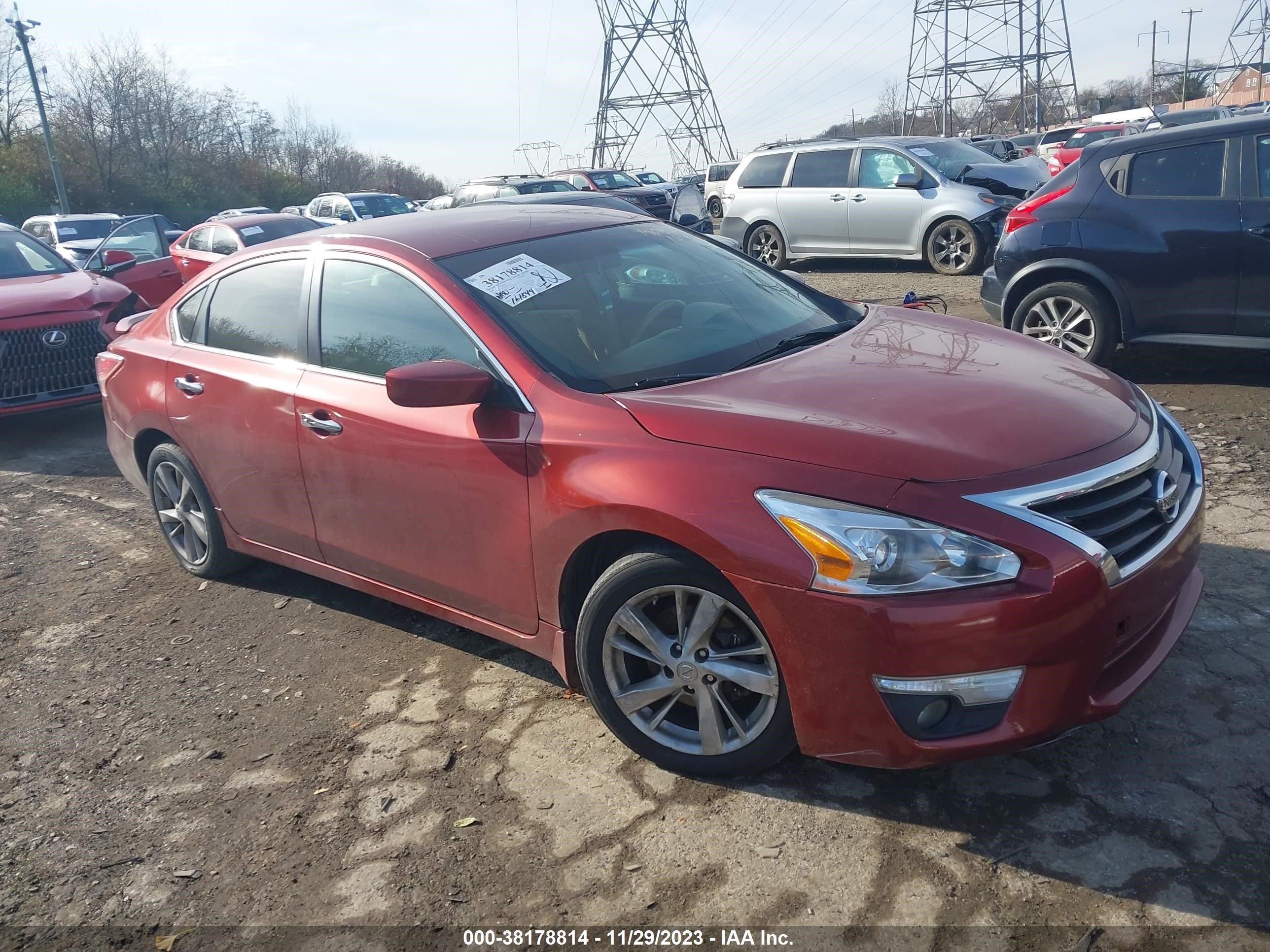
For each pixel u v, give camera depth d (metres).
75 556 5.20
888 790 2.75
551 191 21.31
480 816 2.80
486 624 3.34
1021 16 53.91
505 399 3.08
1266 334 5.82
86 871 2.75
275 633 4.09
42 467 7.01
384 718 3.36
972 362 3.12
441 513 3.27
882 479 2.42
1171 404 6.08
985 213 12.21
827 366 3.09
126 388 4.63
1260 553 3.94
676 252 3.98
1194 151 5.97
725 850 2.57
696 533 2.55
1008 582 2.32
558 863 2.59
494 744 3.14
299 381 3.72
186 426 4.25
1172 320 6.11
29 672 3.95
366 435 3.42
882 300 10.73
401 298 3.48
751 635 2.69
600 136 63.19
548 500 2.90
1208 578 3.77
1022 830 2.55
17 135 46.81
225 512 4.32
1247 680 3.09
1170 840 2.46
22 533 5.61
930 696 2.39
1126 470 2.55
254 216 14.06
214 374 4.08
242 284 4.18
